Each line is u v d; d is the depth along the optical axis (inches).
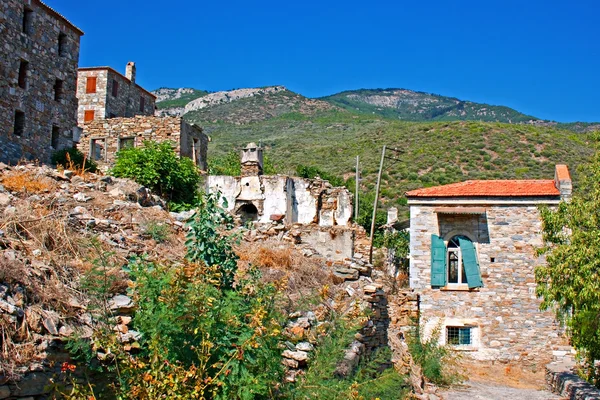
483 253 973.2
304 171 1764.3
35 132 963.3
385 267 1130.0
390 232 1395.2
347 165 2453.2
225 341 287.1
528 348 944.3
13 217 372.5
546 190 978.7
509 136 2588.6
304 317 390.3
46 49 1000.2
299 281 476.1
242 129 4301.2
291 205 1074.1
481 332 955.3
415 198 1000.9
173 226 524.7
